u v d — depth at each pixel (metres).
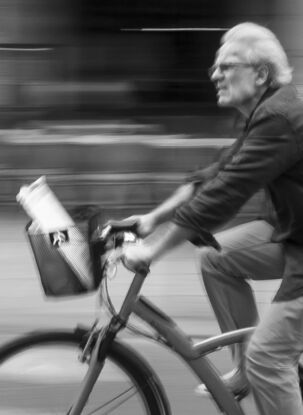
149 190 16.28
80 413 5.96
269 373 5.71
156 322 5.88
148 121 16.94
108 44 16.84
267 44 5.64
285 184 5.57
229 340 6.00
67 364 6.02
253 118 5.53
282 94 5.56
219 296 6.48
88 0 16.64
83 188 16.28
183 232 5.57
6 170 16.27
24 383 6.04
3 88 16.62
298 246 5.69
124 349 5.94
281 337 5.67
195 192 6.15
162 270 12.60
